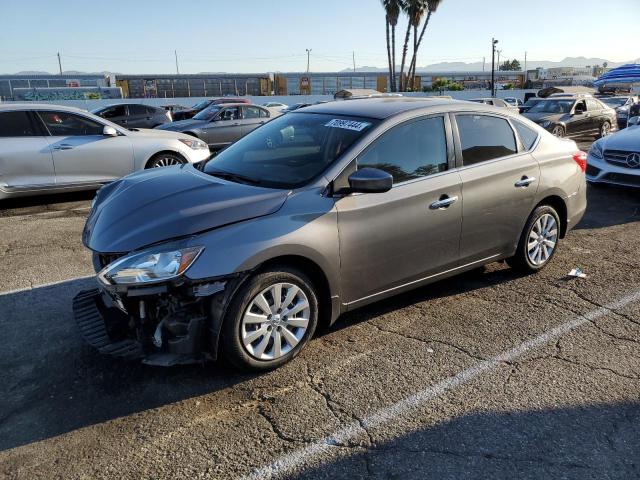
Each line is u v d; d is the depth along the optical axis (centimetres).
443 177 400
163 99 3809
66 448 269
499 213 441
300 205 334
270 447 270
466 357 357
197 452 266
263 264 322
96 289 395
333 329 396
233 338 313
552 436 279
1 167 734
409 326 401
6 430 281
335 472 253
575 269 514
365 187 331
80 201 820
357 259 357
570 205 508
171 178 386
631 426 287
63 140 774
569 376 335
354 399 310
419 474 252
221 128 1484
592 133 1736
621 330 397
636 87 3728
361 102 440
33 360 349
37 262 536
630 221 712
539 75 7775
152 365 324
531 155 469
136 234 312
